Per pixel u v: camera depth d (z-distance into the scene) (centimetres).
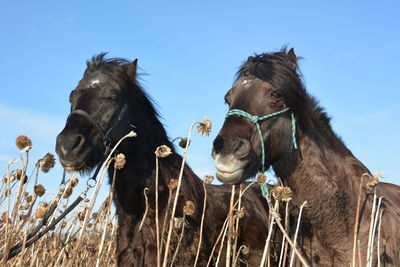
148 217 378
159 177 393
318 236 330
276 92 326
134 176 387
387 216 330
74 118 377
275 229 400
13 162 275
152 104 432
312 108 355
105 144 383
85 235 475
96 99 390
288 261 364
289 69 332
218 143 306
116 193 393
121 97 399
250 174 318
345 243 322
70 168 365
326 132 353
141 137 399
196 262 352
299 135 334
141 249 371
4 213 385
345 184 333
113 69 412
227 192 432
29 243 318
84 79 409
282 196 295
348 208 327
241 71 351
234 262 342
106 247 455
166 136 423
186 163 422
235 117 318
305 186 332
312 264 330
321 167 331
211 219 398
